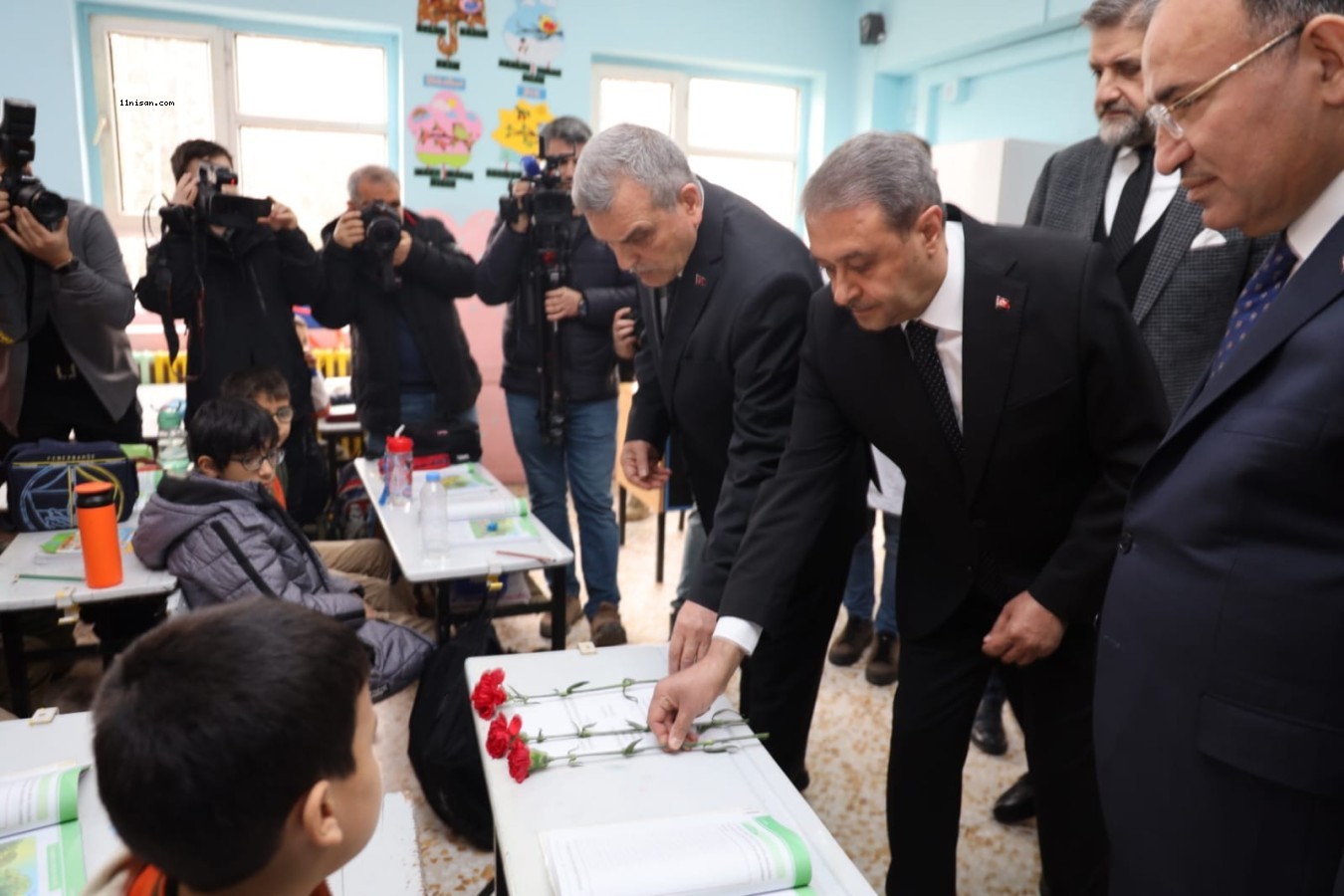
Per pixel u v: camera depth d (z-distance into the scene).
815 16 5.22
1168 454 0.91
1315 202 0.82
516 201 2.75
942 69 4.96
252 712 0.60
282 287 2.87
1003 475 1.30
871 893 0.88
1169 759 0.89
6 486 2.27
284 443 2.96
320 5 4.31
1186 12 0.80
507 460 4.95
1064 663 1.38
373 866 1.00
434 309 3.09
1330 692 0.78
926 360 1.29
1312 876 0.80
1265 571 0.80
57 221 2.25
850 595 2.80
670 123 5.32
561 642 2.36
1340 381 0.75
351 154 4.74
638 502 4.29
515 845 0.94
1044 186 1.99
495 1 4.56
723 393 1.65
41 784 0.98
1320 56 0.75
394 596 3.03
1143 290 1.68
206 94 4.44
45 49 4.00
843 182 1.13
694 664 1.27
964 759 1.47
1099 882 1.43
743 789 1.06
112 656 2.06
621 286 2.85
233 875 0.63
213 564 1.90
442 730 1.87
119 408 2.62
